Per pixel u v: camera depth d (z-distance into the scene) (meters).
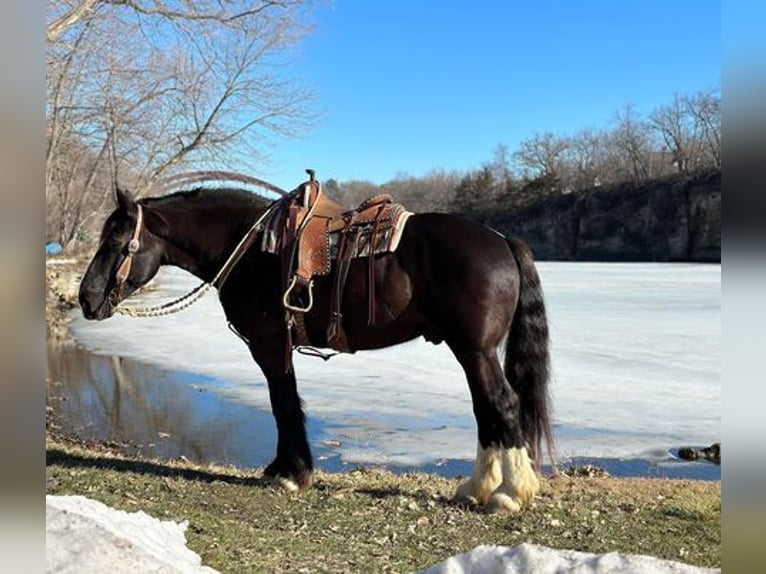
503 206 81.94
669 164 80.00
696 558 3.60
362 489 4.85
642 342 13.29
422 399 9.18
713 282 29.89
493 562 2.28
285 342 4.51
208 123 15.40
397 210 4.29
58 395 9.72
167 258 4.72
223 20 10.30
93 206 25.78
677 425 7.61
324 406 8.74
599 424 7.65
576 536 3.92
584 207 71.44
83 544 2.29
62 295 19.89
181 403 9.16
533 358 4.30
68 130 15.94
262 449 7.01
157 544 2.82
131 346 14.18
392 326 4.28
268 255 4.43
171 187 5.17
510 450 4.20
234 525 3.87
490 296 4.08
